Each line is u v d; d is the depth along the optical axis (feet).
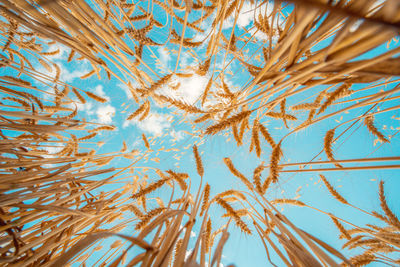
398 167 0.58
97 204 0.94
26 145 0.78
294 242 0.63
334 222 1.31
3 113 0.67
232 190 1.25
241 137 1.34
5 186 0.61
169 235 0.60
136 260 0.49
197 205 0.80
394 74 0.33
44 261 0.68
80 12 0.73
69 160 0.88
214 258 0.49
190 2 0.79
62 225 0.68
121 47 0.93
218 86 1.57
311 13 0.31
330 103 0.95
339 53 0.33
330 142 1.12
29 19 0.61
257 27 1.28
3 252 0.58
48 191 0.70
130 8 1.46
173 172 1.27
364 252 1.22
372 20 0.18
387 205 1.10
